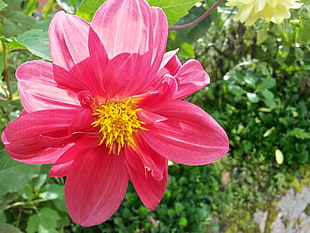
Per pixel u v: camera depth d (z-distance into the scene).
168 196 0.42
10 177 0.14
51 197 0.31
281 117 0.51
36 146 0.09
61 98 0.09
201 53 0.45
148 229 0.40
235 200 0.44
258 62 0.45
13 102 0.14
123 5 0.08
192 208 0.41
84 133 0.09
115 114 0.10
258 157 0.48
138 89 0.09
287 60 0.34
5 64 0.13
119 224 0.40
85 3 0.11
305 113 0.51
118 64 0.09
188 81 0.10
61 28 0.08
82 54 0.09
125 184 0.10
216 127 0.10
